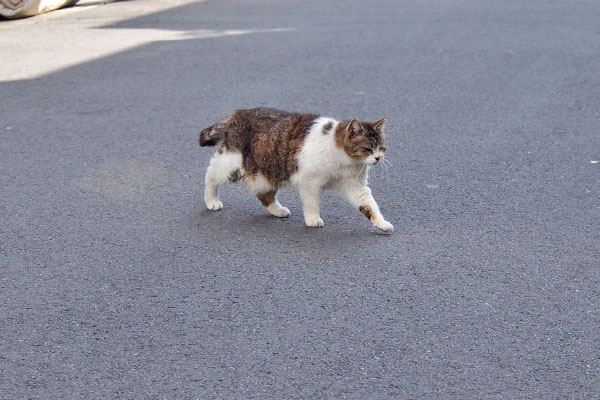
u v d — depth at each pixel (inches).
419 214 312.0
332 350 212.2
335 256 272.4
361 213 303.0
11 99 474.6
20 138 403.5
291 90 498.3
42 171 357.4
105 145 394.6
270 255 273.1
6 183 342.3
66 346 214.1
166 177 352.5
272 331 221.9
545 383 198.1
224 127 306.8
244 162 303.4
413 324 226.2
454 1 860.0
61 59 574.9
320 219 300.5
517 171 361.1
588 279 255.8
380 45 631.2
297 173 293.4
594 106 471.2
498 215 310.2
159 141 401.1
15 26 695.1
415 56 595.2
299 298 241.8
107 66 555.8
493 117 448.1
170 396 191.6
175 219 306.3
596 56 600.4
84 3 821.2
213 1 840.9
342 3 837.8
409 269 262.2
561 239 287.4
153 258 270.2
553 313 233.3
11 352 210.8
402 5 829.2
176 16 753.6
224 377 199.8
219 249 278.2
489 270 261.7
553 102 479.2
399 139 408.2
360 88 505.4
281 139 295.3
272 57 586.2
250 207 321.1
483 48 625.6
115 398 190.9
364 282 252.4
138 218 306.8
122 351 211.6
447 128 426.9
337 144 286.0
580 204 322.0
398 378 199.8
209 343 215.6
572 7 824.3
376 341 216.8
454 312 233.5
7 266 263.1
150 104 466.3
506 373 202.2
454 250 277.4
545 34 682.2
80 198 326.6
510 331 222.8
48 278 254.7
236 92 492.1
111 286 249.0
